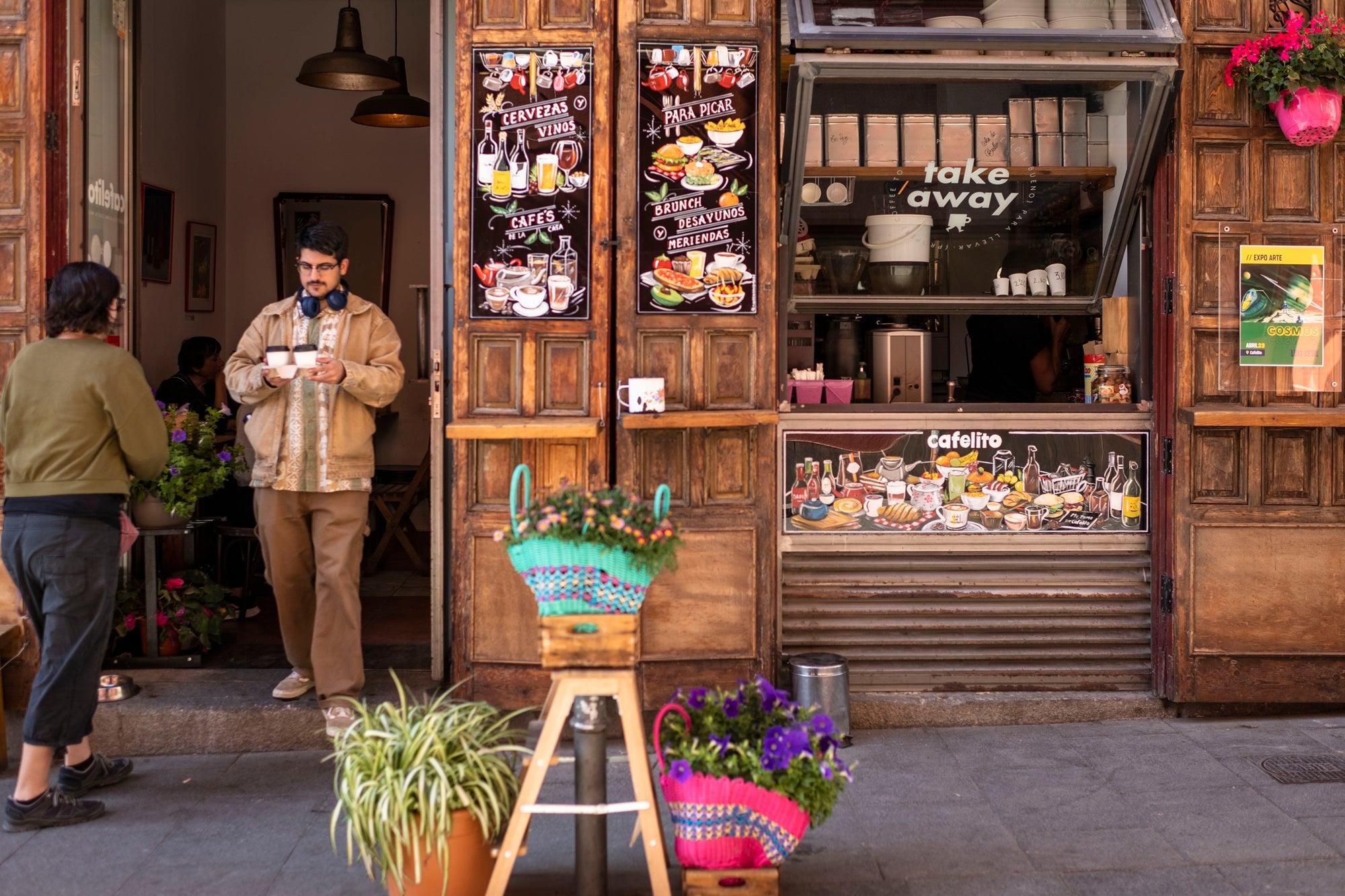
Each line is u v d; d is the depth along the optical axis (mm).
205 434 4992
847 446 4812
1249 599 4758
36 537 3723
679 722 3279
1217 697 4773
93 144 4973
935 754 4445
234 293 8648
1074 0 4730
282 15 8594
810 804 3125
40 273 4613
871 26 4566
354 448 4402
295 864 3535
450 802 3070
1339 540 4762
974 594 4832
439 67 4699
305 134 8656
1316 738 4574
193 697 4617
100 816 3896
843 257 4988
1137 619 4902
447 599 4844
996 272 5133
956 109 4930
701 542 4602
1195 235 4703
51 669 3758
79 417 3760
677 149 4539
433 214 4727
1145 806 3932
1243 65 4625
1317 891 3332
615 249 4586
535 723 4332
